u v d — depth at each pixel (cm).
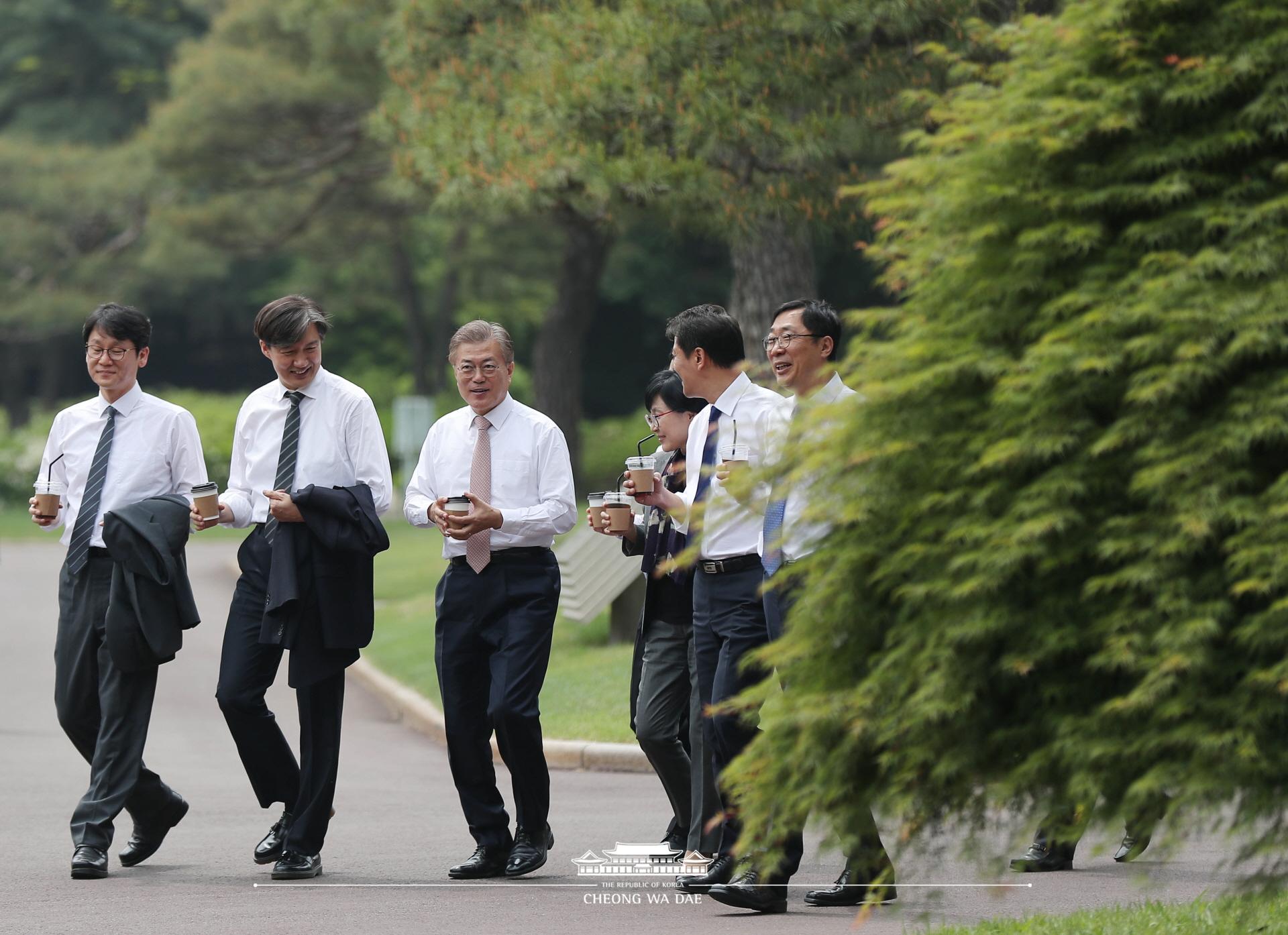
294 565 2719
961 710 1617
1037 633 1575
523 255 16312
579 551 5844
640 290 19150
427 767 4369
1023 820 1683
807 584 1706
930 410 1634
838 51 5134
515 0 6081
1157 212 1611
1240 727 1512
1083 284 1595
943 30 5072
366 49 10944
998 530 1562
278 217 13788
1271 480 1510
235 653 2781
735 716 2425
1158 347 1527
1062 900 2530
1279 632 1477
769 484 1784
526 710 2720
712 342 2519
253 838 3216
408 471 14938
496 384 2780
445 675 2770
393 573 10050
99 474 2872
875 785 1714
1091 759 1579
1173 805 1567
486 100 5772
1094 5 1656
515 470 2772
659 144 5378
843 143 5278
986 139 1662
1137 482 1523
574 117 5216
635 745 4181
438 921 2378
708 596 2473
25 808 3569
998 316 1628
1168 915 2202
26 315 16850
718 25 5181
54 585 9900
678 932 2262
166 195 16125
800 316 2391
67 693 2878
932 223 1683
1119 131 1628
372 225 14838
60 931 2336
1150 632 1533
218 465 15438
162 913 2461
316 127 12488
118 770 2816
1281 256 1524
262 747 2811
